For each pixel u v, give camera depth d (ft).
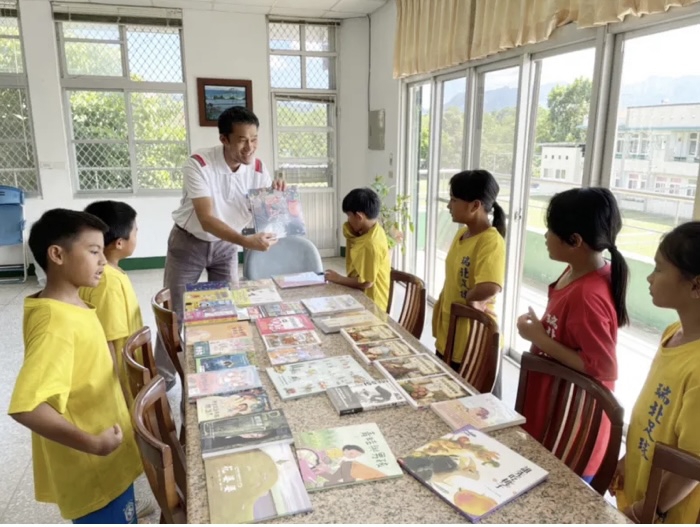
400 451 3.43
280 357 4.86
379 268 7.47
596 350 4.15
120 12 16.71
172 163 18.52
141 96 17.70
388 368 4.60
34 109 16.62
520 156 10.15
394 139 16.60
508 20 9.25
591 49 8.33
